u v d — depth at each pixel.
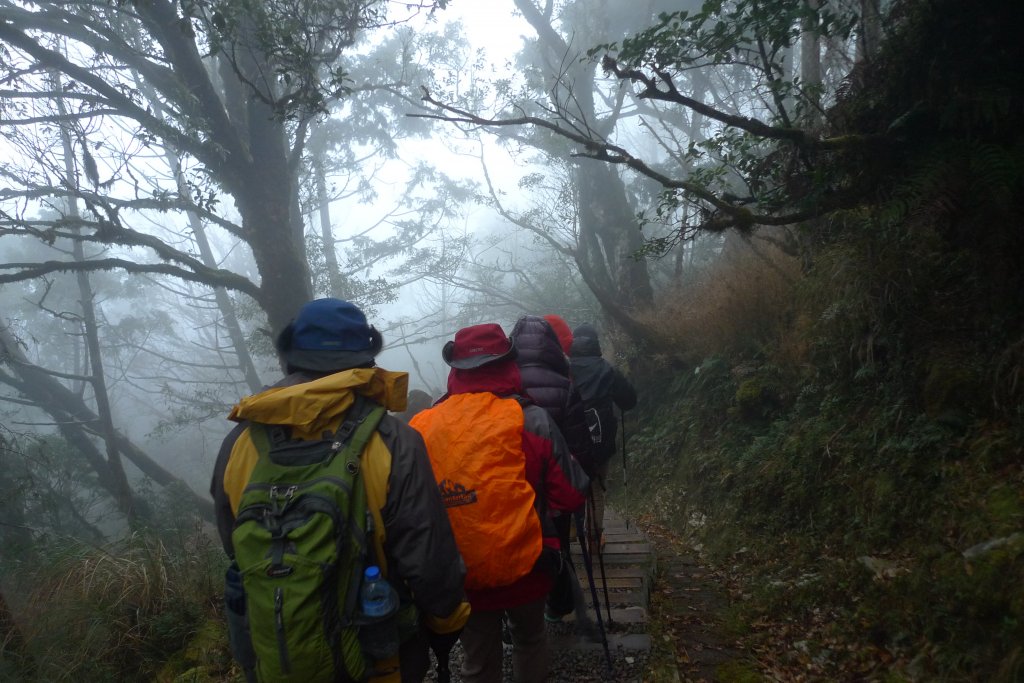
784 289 9.09
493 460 2.77
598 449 5.11
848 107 6.50
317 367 2.31
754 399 8.34
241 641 2.13
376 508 2.14
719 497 7.79
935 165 5.47
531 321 4.03
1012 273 5.30
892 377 5.98
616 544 6.21
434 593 2.17
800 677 4.34
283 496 2.03
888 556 4.96
